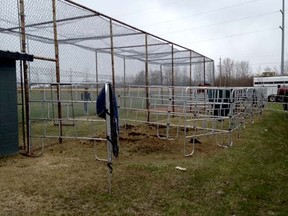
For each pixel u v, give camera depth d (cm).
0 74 525
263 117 1339
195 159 546
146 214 318
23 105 594
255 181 431
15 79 551
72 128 875
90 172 454
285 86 1986
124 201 349
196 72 1789
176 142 697
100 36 1015
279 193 387
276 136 855
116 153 386
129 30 970
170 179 430
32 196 358
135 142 683
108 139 372
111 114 378
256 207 342
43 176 431
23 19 561
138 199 356
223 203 351
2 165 484
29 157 541
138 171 462
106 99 372
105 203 342
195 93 912
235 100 721
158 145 657
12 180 412
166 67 1753
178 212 324
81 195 364
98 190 381
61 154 568
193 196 370
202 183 417
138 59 1539
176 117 1130
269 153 616
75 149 609
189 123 936
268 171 483
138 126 939
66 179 420
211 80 1973
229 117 657
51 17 706
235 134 841
